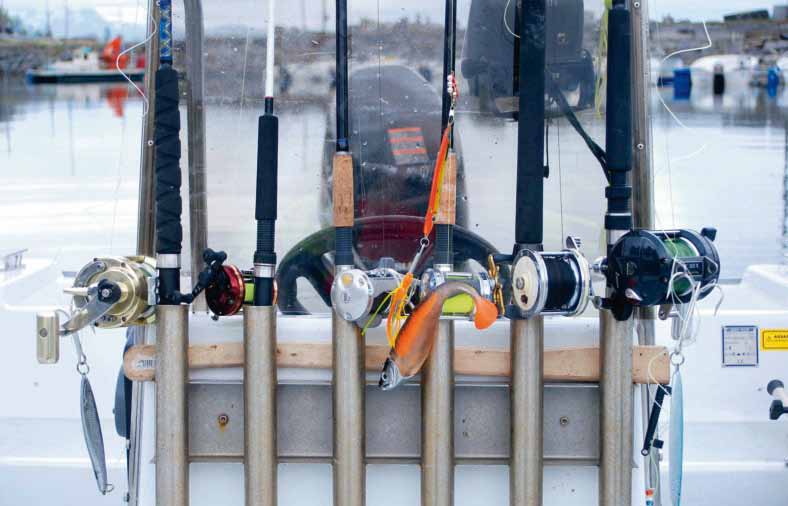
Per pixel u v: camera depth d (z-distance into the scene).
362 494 1.76
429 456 1.74
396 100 1.99
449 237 1.76
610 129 1.72
